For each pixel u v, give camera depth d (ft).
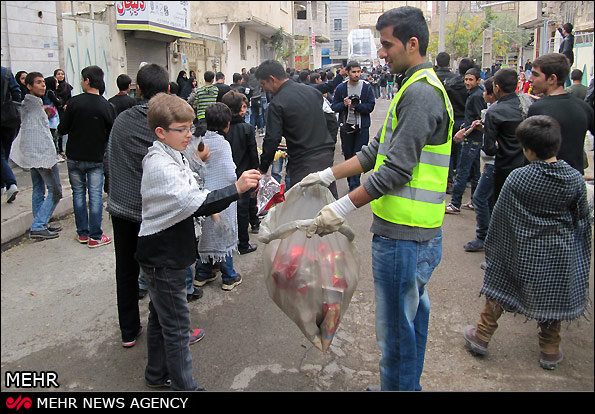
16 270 15.70
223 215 13.37
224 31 65.77
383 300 8.38
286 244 8.38
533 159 9.86
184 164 8.87
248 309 13.29
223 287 14.42
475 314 12.91
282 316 12.92
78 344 11.64
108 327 12.41
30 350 11.34
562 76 11.86
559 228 9.67
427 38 8.08
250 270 15.83
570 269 9.75
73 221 20.62
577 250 9.95
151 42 47.65
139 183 10.44
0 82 20.71
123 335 11.43
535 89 12.23
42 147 17.92
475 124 19.30
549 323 10.04
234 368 10.65
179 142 8.52
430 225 8.05
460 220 20.77
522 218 9.83
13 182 20.06
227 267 14.25
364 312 13.08
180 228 8.63
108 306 13.47
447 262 16.25
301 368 10.68
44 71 29.66
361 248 17.44
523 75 46.03
